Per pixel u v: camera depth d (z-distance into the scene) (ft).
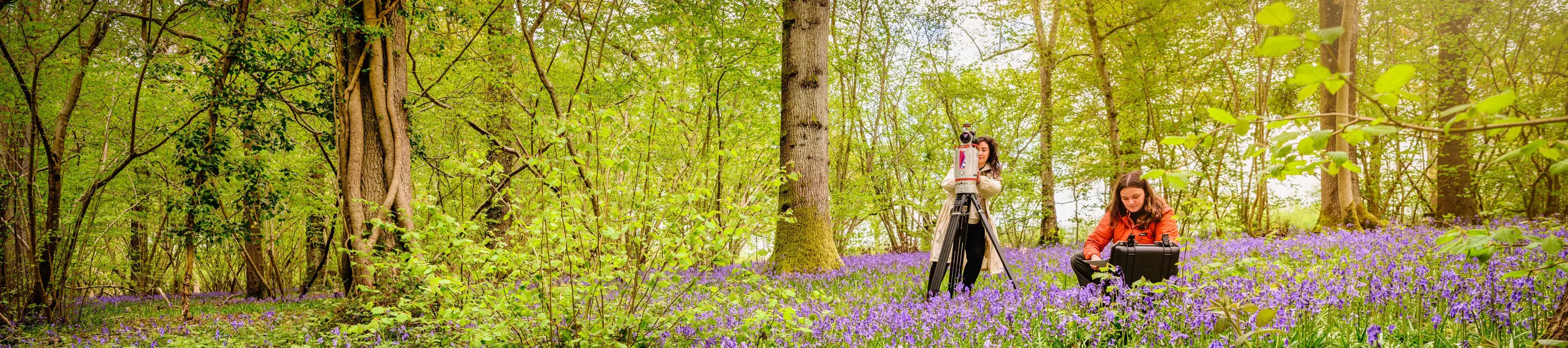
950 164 64.23
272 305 34.76
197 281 61.98
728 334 13.03
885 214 65.21
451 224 12.33
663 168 25.55
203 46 25.81
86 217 32.01
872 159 63.93
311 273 47.11
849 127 63.87
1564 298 9.00
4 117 27.07
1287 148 5.94
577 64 40.32
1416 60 53.72
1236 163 52.39
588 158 12.84
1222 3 54.34
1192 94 65.05
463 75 38.55
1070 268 23.18
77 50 27.58
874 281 24.23
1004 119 66.80
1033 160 62.03
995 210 62.18
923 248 63.62
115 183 33.35
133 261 38.01
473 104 36.32
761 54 38.22
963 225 17.07
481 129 34.78
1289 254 21.91
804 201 30.48
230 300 40.83
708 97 30.09
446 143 41.09
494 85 37.37
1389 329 9.56
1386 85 4.79
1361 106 44.60
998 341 12.14
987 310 13.69
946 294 15.80
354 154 23.16
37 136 27.86
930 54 55.57
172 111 33.45
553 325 12.49
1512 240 6.55
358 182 22.95
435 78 39.86
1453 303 10.62
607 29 31.83
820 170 30.99
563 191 12.00
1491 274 11.16
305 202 34.14
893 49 57.31
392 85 23.89
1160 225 13.17
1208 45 57.31
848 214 55.26
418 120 37.24
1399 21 54.03
